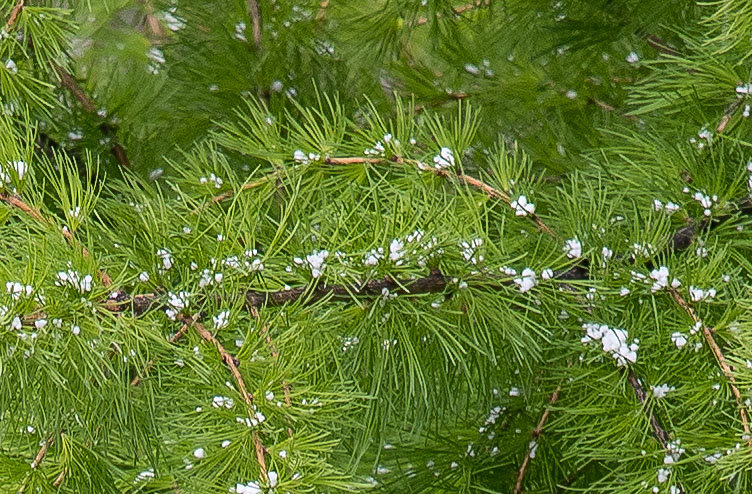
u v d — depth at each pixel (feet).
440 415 4.85
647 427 4.17
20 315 3.95
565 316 4.36
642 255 4.27
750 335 4.14
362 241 4.17
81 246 4.07
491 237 4.49
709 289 4.22
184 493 4.10
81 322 3.98
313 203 4.48
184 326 4.09
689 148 4.50
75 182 4.17
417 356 4.26
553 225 4.39
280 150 4.42
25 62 4.93
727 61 4.58
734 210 4.42
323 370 4.23
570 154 5.55
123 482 4.29
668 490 4.14
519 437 4.92
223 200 4.45
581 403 4.32
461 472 4.97
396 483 5.00
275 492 3.92
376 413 4.39
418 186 4.28
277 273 4.19
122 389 4.02
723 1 4.31
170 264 4.10
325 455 4.17
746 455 4.02
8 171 4.12
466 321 4.28
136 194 4.41
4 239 4.12
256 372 4.08
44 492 4.06
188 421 4.09
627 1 5.53
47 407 4.01
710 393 4.14
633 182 4.46
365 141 4.40
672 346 4.24
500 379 4.55
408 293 4.19
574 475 4.99
